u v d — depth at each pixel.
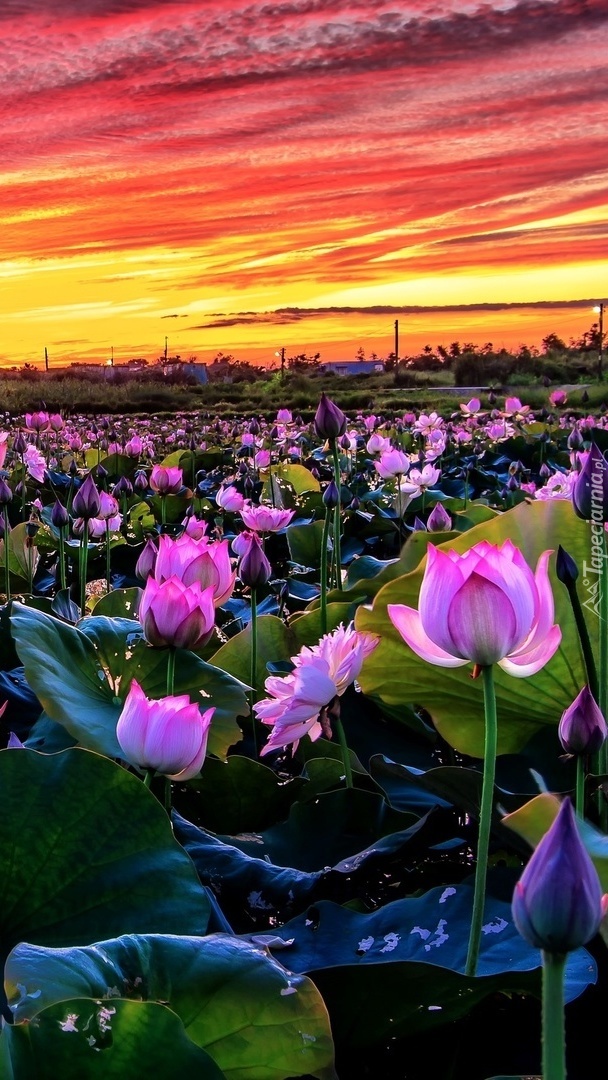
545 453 12.28
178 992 1.23
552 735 2.39
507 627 1.31
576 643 2.28
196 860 1.89
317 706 1.91
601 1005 1.51
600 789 1.92
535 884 0.77
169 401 40.12
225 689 2.65
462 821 2.22
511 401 15.89
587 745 1.60
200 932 1.49
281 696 2.00
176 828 1.98
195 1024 1.23
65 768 1.59
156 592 2.01
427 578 1.36
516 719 2.40
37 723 2.62
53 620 2.58
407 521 7.71
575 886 0.76
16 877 1.53
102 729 2.28
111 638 2.73
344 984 1.34
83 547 4.55
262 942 1.53
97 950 1.25
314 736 2.02
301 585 5.11
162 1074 1.06
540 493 5.45
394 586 2.31
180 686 2.62
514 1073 1.42
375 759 2.18
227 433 19.61
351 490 9.16
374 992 1.35
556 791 2.23
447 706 2.42
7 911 1.52
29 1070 1.04
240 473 11.12
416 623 1.43
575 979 1.36
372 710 2.88
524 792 2.26
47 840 1.55
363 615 2.36
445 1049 1.47
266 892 1.82
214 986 1.24
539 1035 1.47
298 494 8.56
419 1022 1.41
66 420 25.08
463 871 2.08
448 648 1.34
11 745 2.27
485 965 1.42
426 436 11.60
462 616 1.31
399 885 2.05
